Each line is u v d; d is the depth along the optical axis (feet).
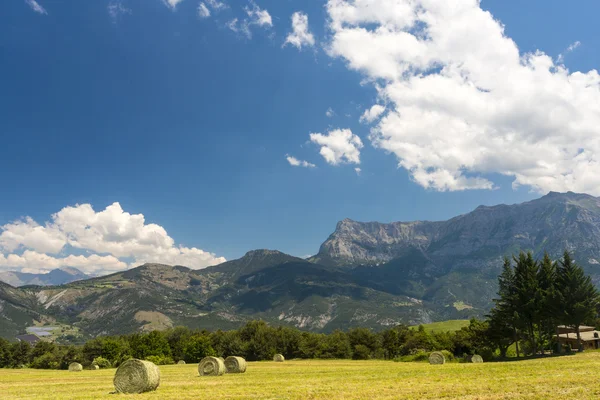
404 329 468.75
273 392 98.68
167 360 411.34
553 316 228.43
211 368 180.75
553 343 278.46
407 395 85.81
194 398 93.45
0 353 479.41
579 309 216.74
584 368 126.52
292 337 465.06
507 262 264.11
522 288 242.37
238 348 449.89
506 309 252.21
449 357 270.87
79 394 111.55
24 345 499.51
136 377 114.21
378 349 451.12
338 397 86.33
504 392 85.51
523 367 143.84
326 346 443.73
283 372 187.11
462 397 81.71
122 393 111.96
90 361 422.41
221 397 92.73
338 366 239.30
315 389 102.68
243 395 94.73
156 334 451.12
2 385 149.79
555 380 98.94
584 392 80.89
